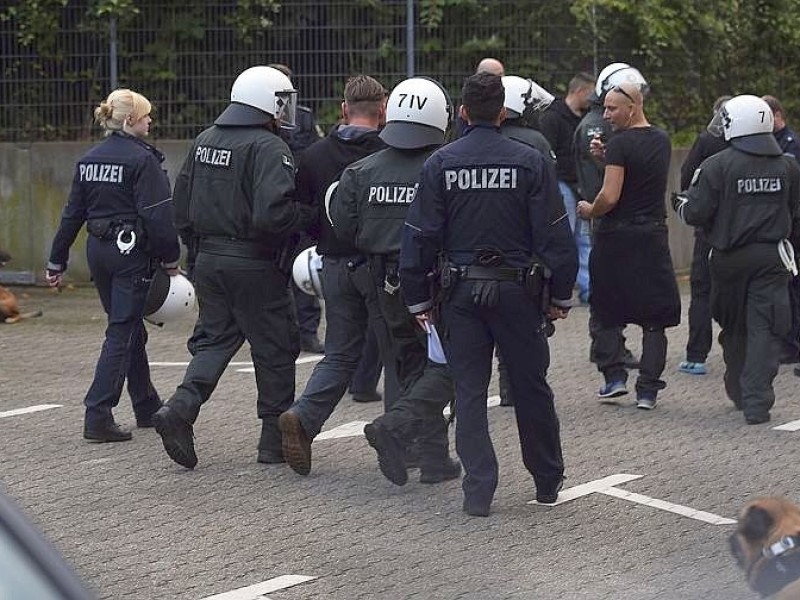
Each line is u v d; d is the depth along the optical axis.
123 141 12.77
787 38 28.92
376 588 9.03
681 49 26.84
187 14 24.77
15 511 3.19
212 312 11.88
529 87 13.29
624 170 13.97
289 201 11.32
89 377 16.61
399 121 11.05
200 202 11.68
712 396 15.34
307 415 11.45
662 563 9.54
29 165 24.59
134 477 11.82
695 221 13.77
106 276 12.86
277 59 24.77
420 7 24.67
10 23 24.77
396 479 11.02
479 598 8.84
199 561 9.59
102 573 9.31
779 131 17.31
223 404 14.89
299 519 10.59
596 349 14.84
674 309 14.38
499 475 11.88
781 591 5.67
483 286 10.09
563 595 8.89
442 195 10.19
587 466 12.18
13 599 3.05
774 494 11.26
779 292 13.73
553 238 10.05
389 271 11.09
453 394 11.25
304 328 17.86
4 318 20.78
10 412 14.52
